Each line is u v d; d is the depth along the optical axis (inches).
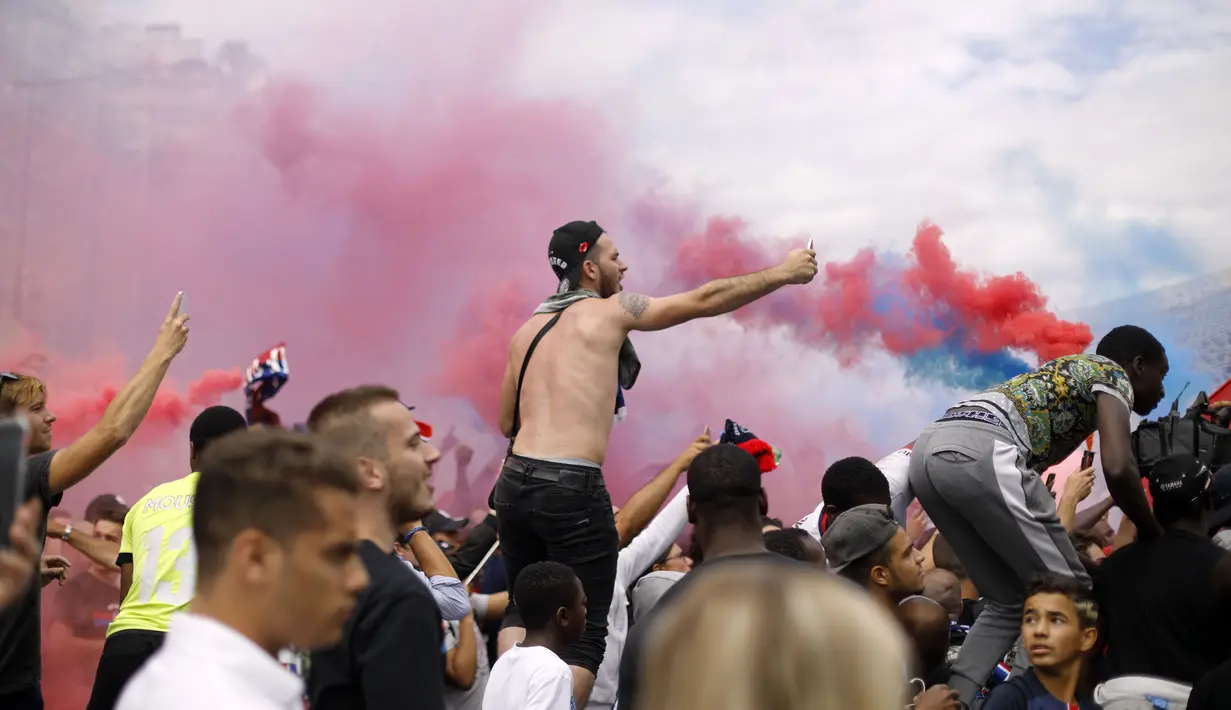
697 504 109.3
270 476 63.2
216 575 63.3
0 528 61.3
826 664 42.2
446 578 138.9
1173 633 139.6
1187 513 143.8
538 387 169.2
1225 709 119.3
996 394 152.9
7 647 144.6
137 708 59.8
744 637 43.0
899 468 175.5
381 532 98.9
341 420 100.5
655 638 45.3
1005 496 143.8
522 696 138.3
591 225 178.1
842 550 134.0
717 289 166.6
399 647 89.9
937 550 202.7
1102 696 135.7
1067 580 133.0
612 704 182.1
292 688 62.7
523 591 146.0
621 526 191.2
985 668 148.2
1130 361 163.2
